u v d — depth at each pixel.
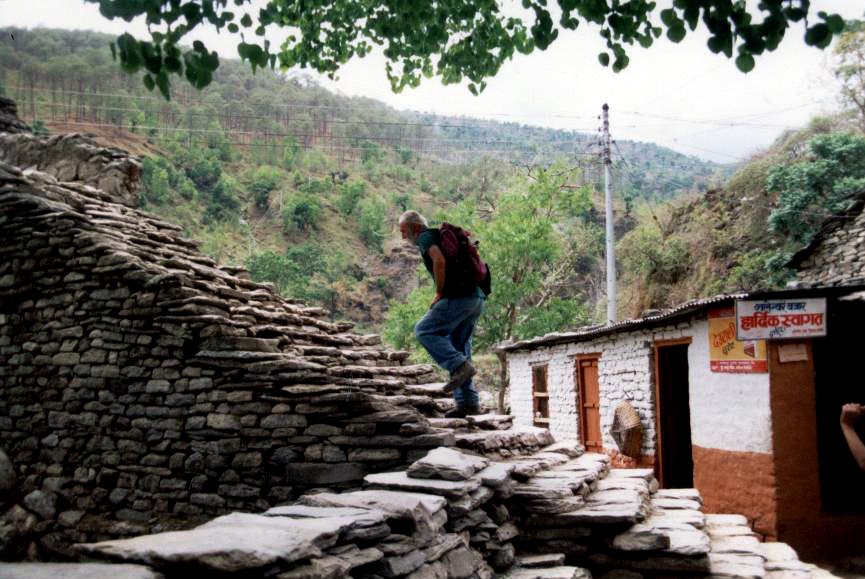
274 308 8.10
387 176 132.25
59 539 6.23
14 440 6.73
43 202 7.08
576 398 15.23
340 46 6.18
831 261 15.45
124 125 106.56
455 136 187.50
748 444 9.27
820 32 3.36
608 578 4.71
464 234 5.80
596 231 36.78
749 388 9.29
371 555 3.12
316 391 5.59
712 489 9.94
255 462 5.71
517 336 24.88
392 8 5.78
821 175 21.36
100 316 6.55
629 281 29.86
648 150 156.38
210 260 8.55
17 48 114.62
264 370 5.80
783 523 8.77
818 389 10.19
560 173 26.25
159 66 3.26
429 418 6.27
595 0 4.23
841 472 10.10
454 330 6.07
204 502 5.82
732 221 26.12
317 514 3.35
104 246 6.61
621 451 12.44
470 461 4.65
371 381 6.35
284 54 6.18
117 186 9.57
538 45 4.46
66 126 98.69
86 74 113.81
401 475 4.63
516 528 4.90
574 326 26.58
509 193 26.48
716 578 4.47
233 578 2.41
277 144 129.38
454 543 3.92
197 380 6.04
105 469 6.27
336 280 83.81
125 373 6.34
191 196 96.75
